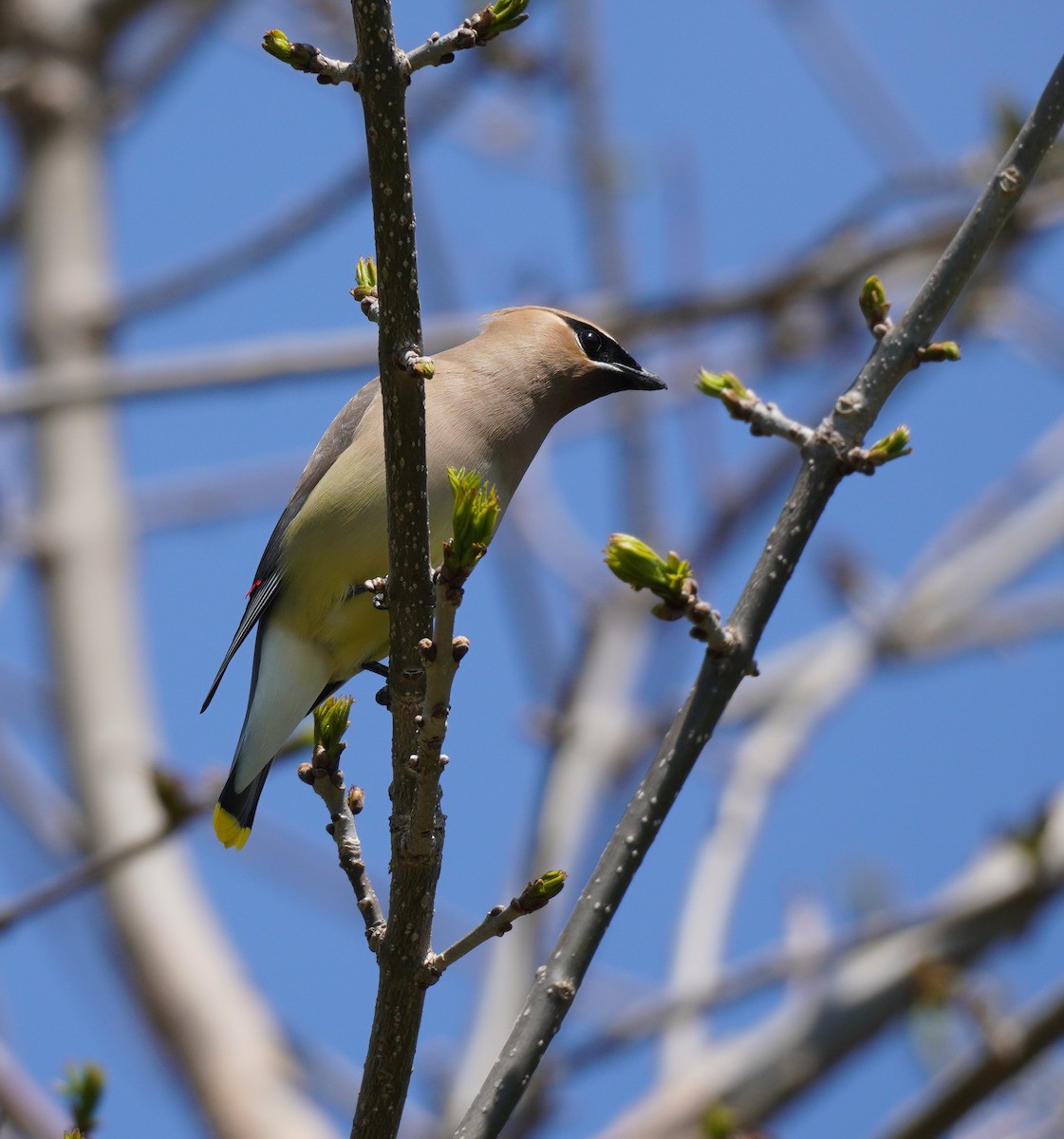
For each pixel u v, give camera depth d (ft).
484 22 18.01
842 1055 35.68
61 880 27.09
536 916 39.09
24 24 52.19
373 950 19.42
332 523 26.71
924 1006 34.73
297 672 27.58
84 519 47.09
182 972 41.32
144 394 40.91
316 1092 40.75
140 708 45.50
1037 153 19.98
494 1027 36.78
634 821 19.12
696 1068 36.35
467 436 27.35
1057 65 20.08
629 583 18.93
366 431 27.09
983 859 36.76
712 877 38.29
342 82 18.02
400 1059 18.94
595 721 42.78
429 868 18.52
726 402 19.93
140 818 43.01
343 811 20.18
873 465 19.47
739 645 19.19
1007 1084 31.63
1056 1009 31.48
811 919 36.40
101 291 49.73
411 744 19.30
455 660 17.84
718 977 35.14
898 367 19.86
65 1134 19.70
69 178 51.16
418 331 18.65
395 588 19.21
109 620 46.14
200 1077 40.27
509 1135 33.96
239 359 40.88
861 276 44.50
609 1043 34.40
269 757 27.27
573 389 29.09
